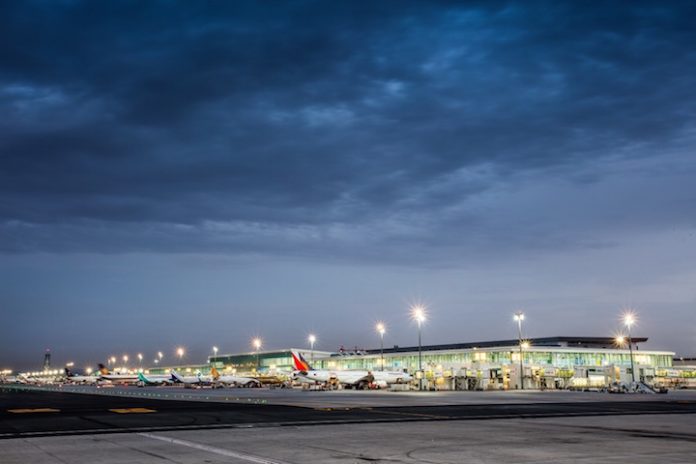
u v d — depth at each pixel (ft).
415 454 77.00
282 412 156.76
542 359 534.37
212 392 372.17
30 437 99.09
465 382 434.71
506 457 74.23
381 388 436.76
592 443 88.74
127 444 88.69
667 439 94.27
